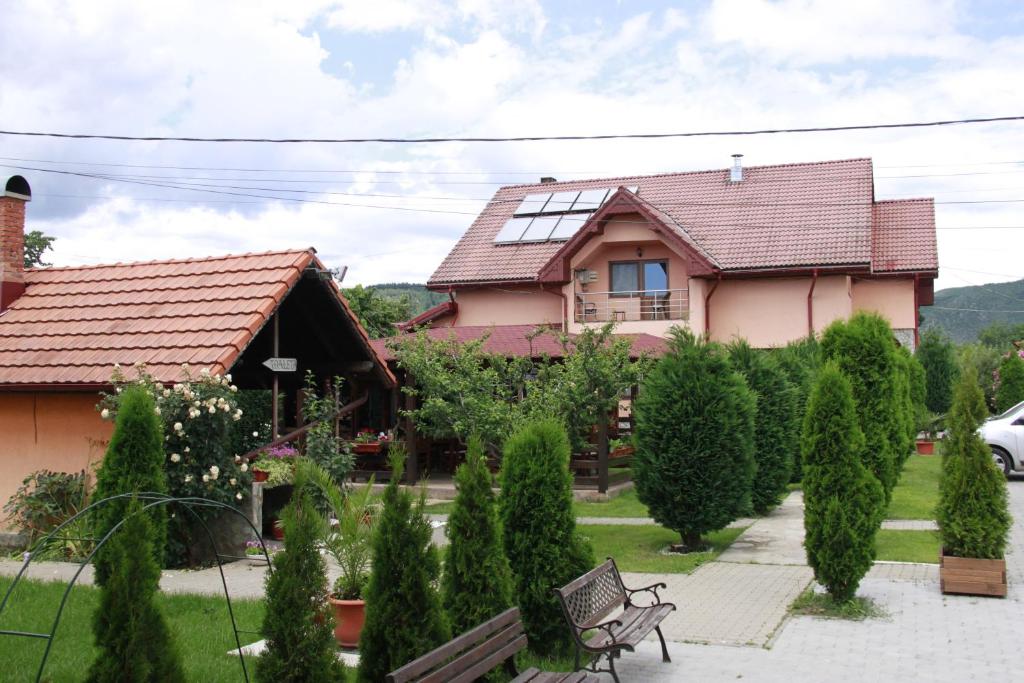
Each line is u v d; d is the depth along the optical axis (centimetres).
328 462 1470
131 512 570
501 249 3088
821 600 1038
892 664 823
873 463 1572
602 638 761
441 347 1438
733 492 1329
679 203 3083
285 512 612
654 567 1250
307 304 1634
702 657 847
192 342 1393
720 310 2780
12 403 1490
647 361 1488
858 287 2905
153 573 569
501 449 1406
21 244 1692
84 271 1706
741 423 1345
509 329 2247
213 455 1309
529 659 807
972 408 1098
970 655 848
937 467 2397
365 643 625
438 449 2308
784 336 2717
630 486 2125
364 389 2239
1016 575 1180
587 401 1390
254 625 938
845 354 1631
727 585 1140
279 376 1800
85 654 844
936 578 1163
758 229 2855
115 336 1469
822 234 2752
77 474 1425
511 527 829
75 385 1377
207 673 769
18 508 1410
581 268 2827
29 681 756
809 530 1024
